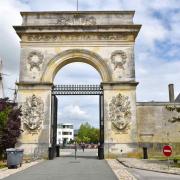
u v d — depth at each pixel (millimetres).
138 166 24969
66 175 19141
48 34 37500
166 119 36625
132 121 35469
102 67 36781
